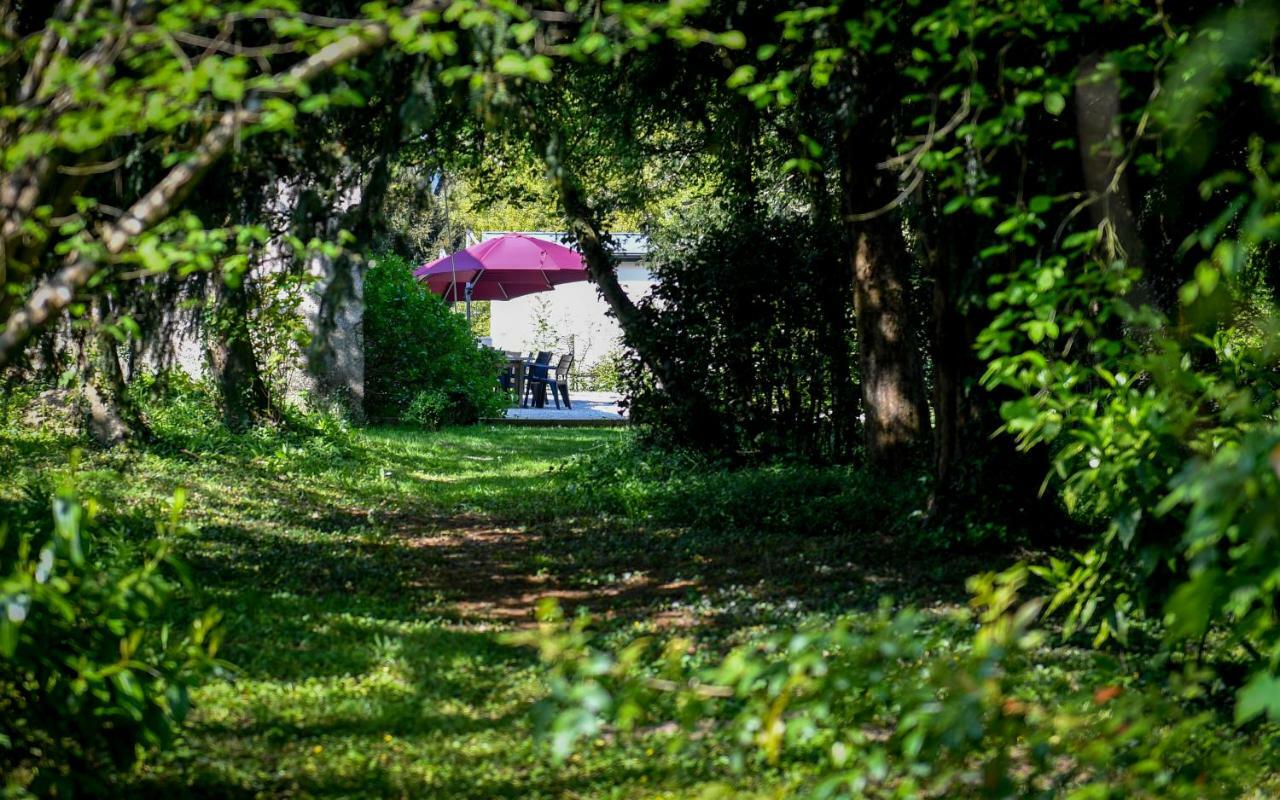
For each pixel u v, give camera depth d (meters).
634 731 7.30
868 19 8.78
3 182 6.04
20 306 8.23
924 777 4.73
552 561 14.20
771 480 17.59
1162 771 4.61
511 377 42.44
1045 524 13.99
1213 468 3.62
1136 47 7.84
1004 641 4.24
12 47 6.19
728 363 21.28
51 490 13.22
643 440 22.53
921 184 14.16
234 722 7.43
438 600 11.91
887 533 15.34
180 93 5.77
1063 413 8.36
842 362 21.08
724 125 17.61
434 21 6.31
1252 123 9.00
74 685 5.67
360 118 9.84
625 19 6.94
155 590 6.05
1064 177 11.80
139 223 6.14
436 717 7.77
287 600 10.98
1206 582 3.45
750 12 13.66
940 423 14.52
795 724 4.32
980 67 10.50
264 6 5.99
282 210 10.27
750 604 11.72
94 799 5.86
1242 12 6.64
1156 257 12.10
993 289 12.66
